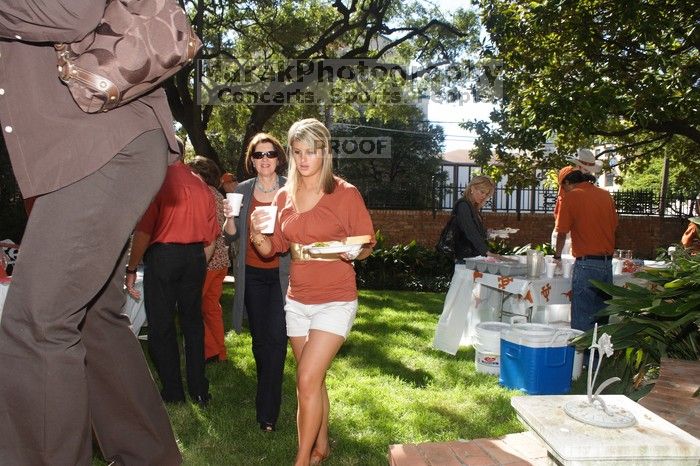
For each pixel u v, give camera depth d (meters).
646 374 4.06
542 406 2.40
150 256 4.02
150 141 2.00
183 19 1.93
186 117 14.47
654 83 9.33
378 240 12.77
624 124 12.02
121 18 1.83
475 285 6.36
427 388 4.84
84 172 1.86
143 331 6.56
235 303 3.93
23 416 1.84
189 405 4.14
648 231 20.89
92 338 2.17
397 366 5.48
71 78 1.80
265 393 3.77
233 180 7.14
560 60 10.37
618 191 22.27
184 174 4.11
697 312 3.90
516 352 4.80
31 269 1.83
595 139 13.70
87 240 1.86
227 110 17.61
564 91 9.40
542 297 5.51
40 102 1.87
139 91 1.89
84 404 1.90
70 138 1.87
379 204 18.55
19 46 1.89
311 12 16.36
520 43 10.63
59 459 1.86
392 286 12.17
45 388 1.83
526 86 10.96
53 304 1.84
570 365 4.78
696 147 13.35
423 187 20.03
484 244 6.19
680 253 5.02
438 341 6.12
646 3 9.31
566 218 5.68
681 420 2.95
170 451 2.42
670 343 4.19
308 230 3.11
